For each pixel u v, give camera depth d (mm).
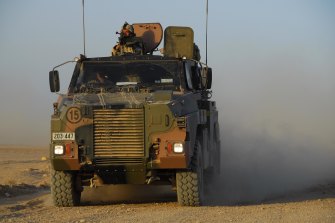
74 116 29453
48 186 43469
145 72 33156
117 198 34344
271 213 27047
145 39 39000
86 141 29438
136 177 30109
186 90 32875
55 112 30219
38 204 33594
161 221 25203
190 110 31250
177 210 28469
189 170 30250
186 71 33719
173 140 29125
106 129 29375
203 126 34531
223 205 32406
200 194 30703
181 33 38281
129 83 32875
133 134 29328
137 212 28156
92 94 31297
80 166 29562
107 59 33594
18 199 36719
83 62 33562
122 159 29359
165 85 32844
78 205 31953
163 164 29219
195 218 25891
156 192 36219
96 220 25906
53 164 29688
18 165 61344
